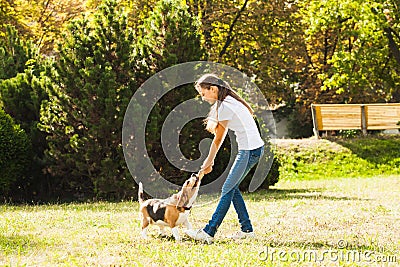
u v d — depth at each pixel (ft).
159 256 21.07
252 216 32.89
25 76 48.96
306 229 28.09
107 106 43.52
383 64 91.45
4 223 30.25
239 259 20.58
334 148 75.15
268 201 41.52
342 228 28.58
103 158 44.91
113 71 45.37
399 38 86.33
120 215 33.22
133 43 47.42
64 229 28.09
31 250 22.40
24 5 90.33
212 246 23.12
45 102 46.03
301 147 75.92
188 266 19.67
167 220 24.34
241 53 83.97
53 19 92.02
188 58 46.50
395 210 35.81
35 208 38.40
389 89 96.22
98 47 45.55
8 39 54.24
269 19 83.35
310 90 105.70
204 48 48.42
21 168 45.50
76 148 44.34
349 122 78.33
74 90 45.03
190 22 47.80
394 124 78.33
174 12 46.96
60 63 45.29
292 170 72.13
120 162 44.39
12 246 23.31
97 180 44.45
